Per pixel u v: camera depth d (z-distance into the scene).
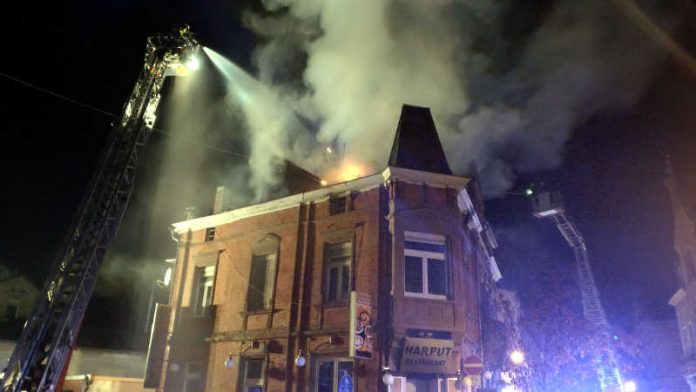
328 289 14.87
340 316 14.02
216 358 15.79
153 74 11.73
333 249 15.24
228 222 17.75
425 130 16.83
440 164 16.06
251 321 15.59
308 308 14.70
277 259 15.89
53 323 9.84
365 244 14.41
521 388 18.92
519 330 20.48
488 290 20.17
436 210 14.61
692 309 25.39
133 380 18.23
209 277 17.64
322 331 14.09
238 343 15.51
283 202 16.42
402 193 14.51
